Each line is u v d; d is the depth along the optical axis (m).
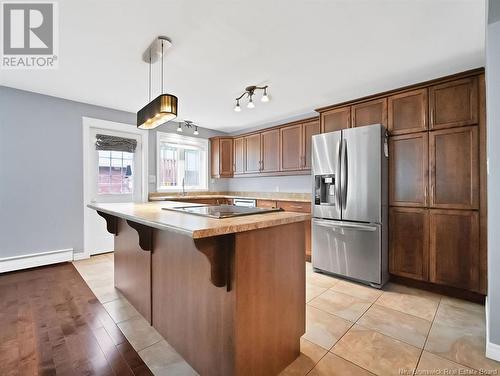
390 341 1.77
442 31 1.95
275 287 1.47
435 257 2.52
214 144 5.36
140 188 4.29
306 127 3.95
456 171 2.40
